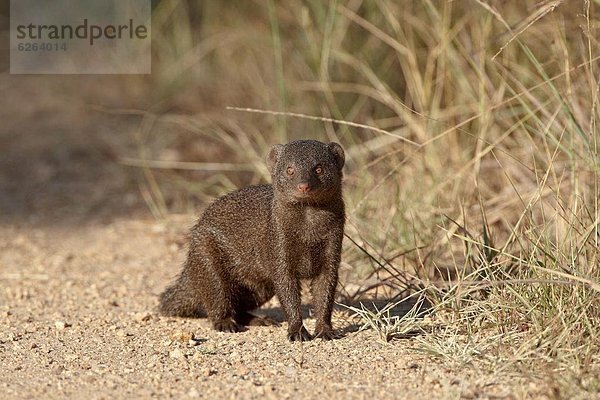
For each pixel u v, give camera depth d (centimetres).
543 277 850
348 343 871
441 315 906
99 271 1254
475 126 1289
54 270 1260
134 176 1598
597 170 936
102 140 1698
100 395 747
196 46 1764
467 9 1344
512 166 1234
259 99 1608
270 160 945
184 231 1395
